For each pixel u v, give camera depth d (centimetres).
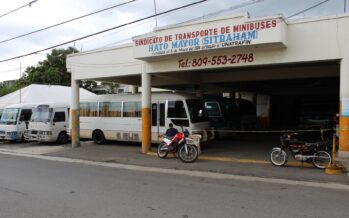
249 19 1231
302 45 1242
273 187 914
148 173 1155
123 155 1570
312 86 2883
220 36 1289
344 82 1180
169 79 2005
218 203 741
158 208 703
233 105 2267
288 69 1789
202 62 1433
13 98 2952
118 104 1922
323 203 739
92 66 1805
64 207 712
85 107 2042
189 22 1359
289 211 677
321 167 1136
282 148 1206
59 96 3084
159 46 1436
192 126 1631
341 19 1185
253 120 2597
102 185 939
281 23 1189
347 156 1170
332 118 2262
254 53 1321
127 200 770
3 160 1505
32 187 909
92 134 2009
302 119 2356
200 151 1567
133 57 1510
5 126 2273
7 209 701
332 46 1198
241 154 1518
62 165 1348
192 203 741
